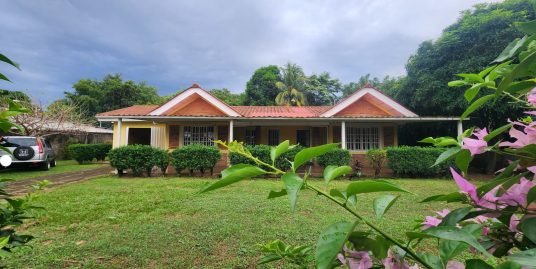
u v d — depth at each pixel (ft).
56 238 12.72
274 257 3.29
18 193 23.70
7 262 10.03
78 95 86.69
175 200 20.47
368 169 38.50
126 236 12.84
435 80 38.52
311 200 19.92
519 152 2.33
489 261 3.27
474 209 2.44
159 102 101.40
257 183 29.40
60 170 42.93
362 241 2.34
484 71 3.12
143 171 37.45
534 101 2.61
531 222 2.03
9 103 3.94
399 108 38.06
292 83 94.53
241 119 38.01
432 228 2.04
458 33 37.86
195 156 35.17
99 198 21.34
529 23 2.02
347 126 42.45
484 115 37.11
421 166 33.99
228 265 10.11
